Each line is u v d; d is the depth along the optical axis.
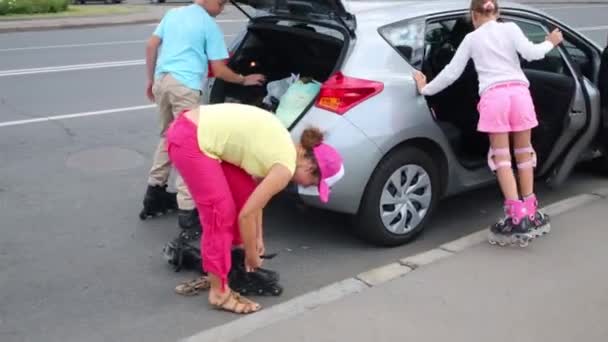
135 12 20.88
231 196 3.52
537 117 4.97
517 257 4.23
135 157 6.57
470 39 4.40
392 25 4.50
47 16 18.80
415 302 3.70
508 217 4.39
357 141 4.10
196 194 3.49
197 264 4.13
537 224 4.43
